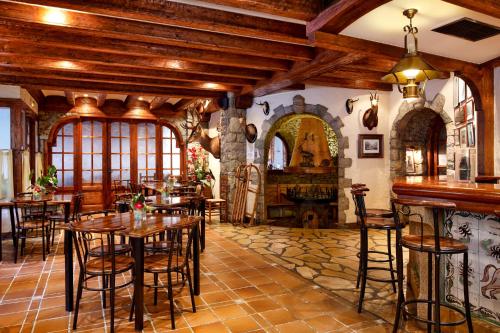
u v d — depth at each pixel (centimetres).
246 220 759
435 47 411
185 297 346
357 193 324
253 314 309
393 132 694
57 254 503
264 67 519
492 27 352
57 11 347
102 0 305
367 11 309
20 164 663
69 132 903
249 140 759
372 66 502
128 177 959
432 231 299
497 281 256
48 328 283
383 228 311
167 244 362
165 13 329
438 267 232
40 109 859
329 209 771
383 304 330
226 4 301
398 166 696
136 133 969
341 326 287
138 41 442
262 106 738
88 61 483
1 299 341
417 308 300
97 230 275
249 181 747
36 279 399
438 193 268
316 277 404
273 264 453
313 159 777
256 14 366
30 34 396
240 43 429
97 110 911
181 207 465
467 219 277
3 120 643
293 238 600
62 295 352
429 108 612
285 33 382
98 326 287
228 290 364
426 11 317
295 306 325
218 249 528
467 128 512
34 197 526
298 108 697
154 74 580
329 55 449
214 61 488
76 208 523
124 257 319
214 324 291
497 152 466
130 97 863
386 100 705
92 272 283
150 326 287
